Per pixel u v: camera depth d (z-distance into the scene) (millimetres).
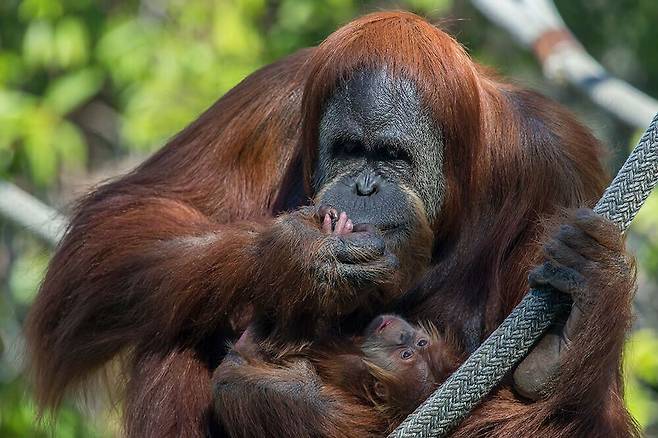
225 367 7895
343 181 7910
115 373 9664
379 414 7941
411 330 8039
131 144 17625
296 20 18172
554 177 8422
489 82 8828
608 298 7156
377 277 7598
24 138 16594
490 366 7141
